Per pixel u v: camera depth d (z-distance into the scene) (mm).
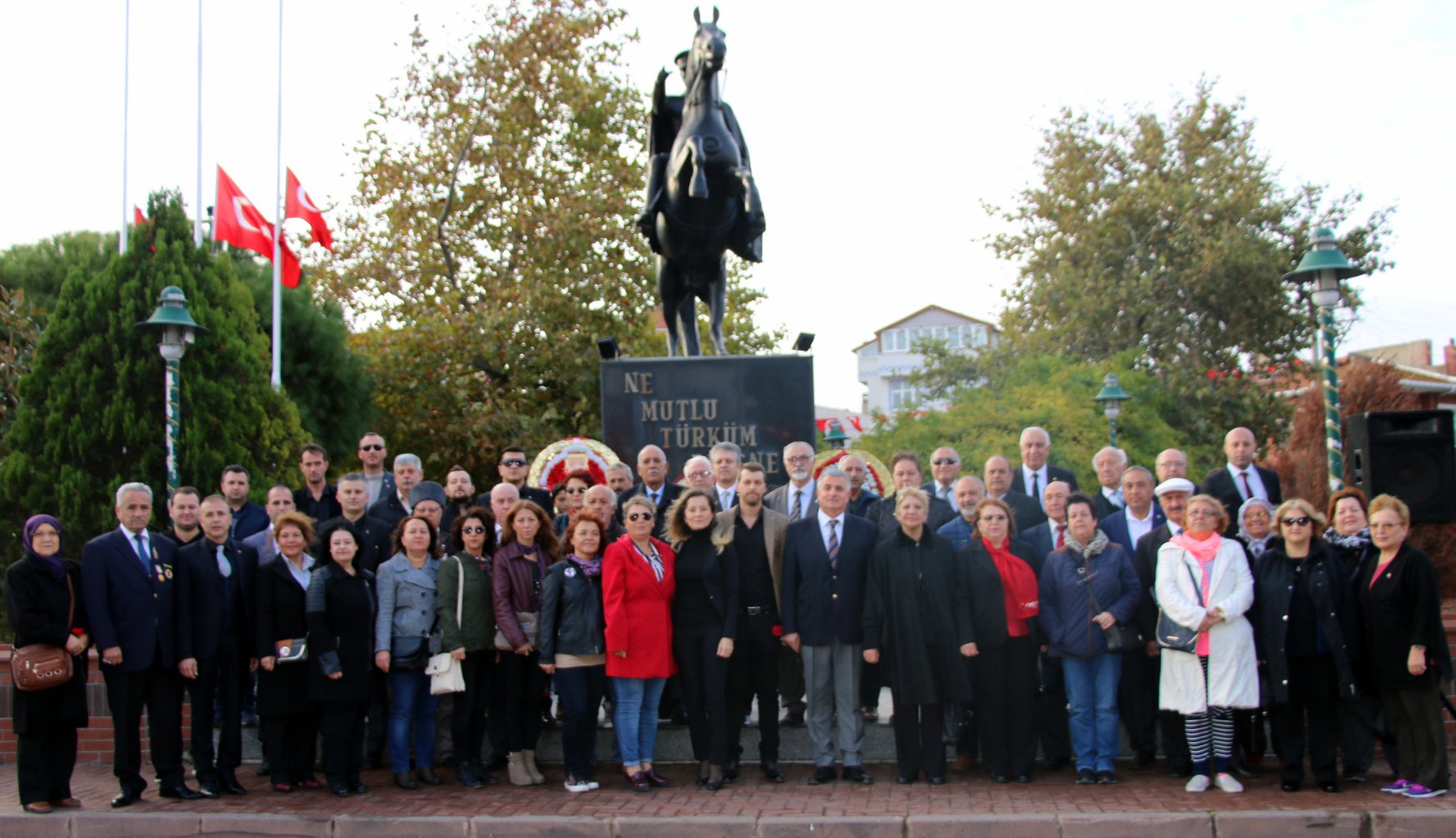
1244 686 7426
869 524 8227
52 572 7762
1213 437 29938
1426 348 49469
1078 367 26594
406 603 8102
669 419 11148
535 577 8227
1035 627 8078
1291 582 7578
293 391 20906
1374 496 8750
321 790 8156
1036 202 33312
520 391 24047
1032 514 9125
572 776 7914
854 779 8000
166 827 7266
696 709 7992
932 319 67438
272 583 8031
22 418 13344
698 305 28062
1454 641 8906
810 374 11094
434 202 25547
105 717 9758
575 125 26141
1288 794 7457
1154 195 31203
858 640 8000
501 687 8320
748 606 8094
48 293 21844
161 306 12164
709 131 10852
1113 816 6816
